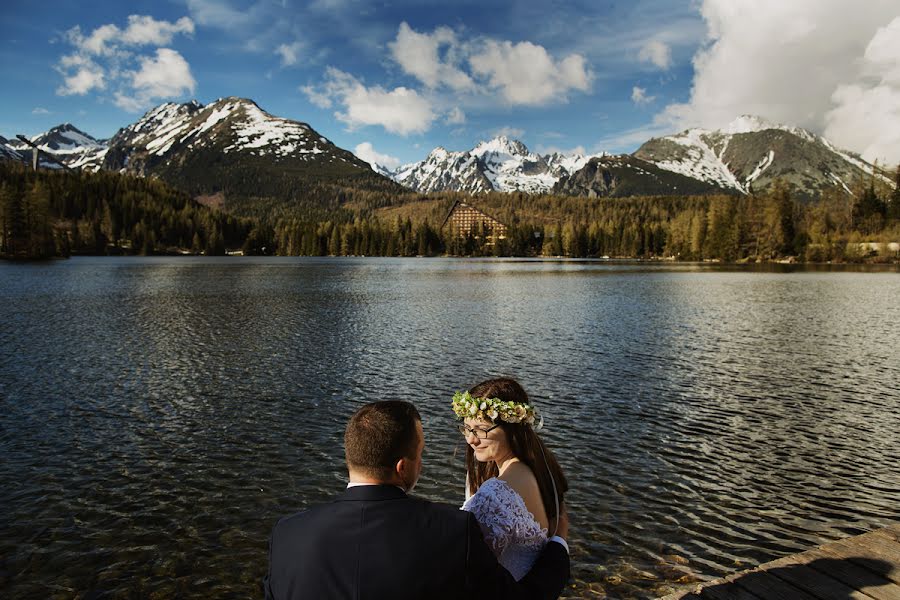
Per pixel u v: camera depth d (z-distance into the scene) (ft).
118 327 115.44
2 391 65.82
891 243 525.34
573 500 39.24
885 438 51.49
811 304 165.89
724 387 69.31
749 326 120.88
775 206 579.48
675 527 35.58
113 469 44.01
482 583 9.34
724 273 366.02
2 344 95.71
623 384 70.85
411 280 283.59
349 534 9.19
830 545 21.57
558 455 47.39
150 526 35.42
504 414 12.34
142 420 55.77
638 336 107.34
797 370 78.59
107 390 66.69
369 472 9.88
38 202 501.15
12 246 469.98
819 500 39.40
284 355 88.22
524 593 9.91
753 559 32.09
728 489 41.01
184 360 83.97
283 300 174.81
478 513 11.00
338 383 70.85
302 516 9.89
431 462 45.34
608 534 34.68
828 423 55.67
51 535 34.24
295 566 9.21
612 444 49.96
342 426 54.39
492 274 349.41
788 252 575.38
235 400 62.95
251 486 41.22
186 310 146.10
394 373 76.48
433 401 63.31
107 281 250.57
